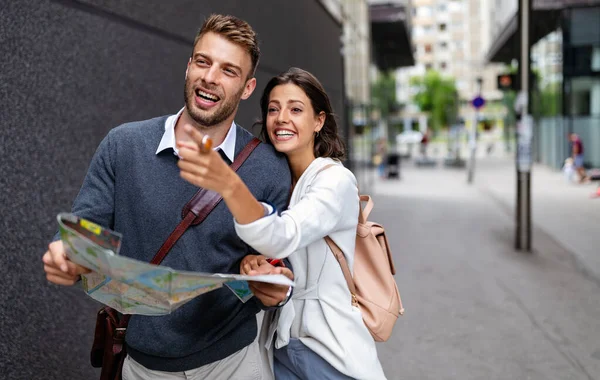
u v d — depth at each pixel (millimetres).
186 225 1826
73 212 1840
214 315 1881
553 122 25156
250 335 1966
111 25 3943
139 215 1845
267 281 1657
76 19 3520
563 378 4113
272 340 2199
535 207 13773
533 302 6059
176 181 1858
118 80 4012
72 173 3404
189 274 1501
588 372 4211
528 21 8625
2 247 2758
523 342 4859
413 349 4738
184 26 5250
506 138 47281
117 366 1982
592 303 5984
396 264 8023
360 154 18984
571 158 20375
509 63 42625
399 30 28328
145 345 1846
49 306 3109
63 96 3354
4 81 2844
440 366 4371
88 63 3637
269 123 2113
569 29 21578
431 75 63469
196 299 1859
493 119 79125
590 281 6922
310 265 2059
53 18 3283
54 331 3121
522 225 8828
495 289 6613
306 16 10664
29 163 3018
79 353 3320
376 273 2158
